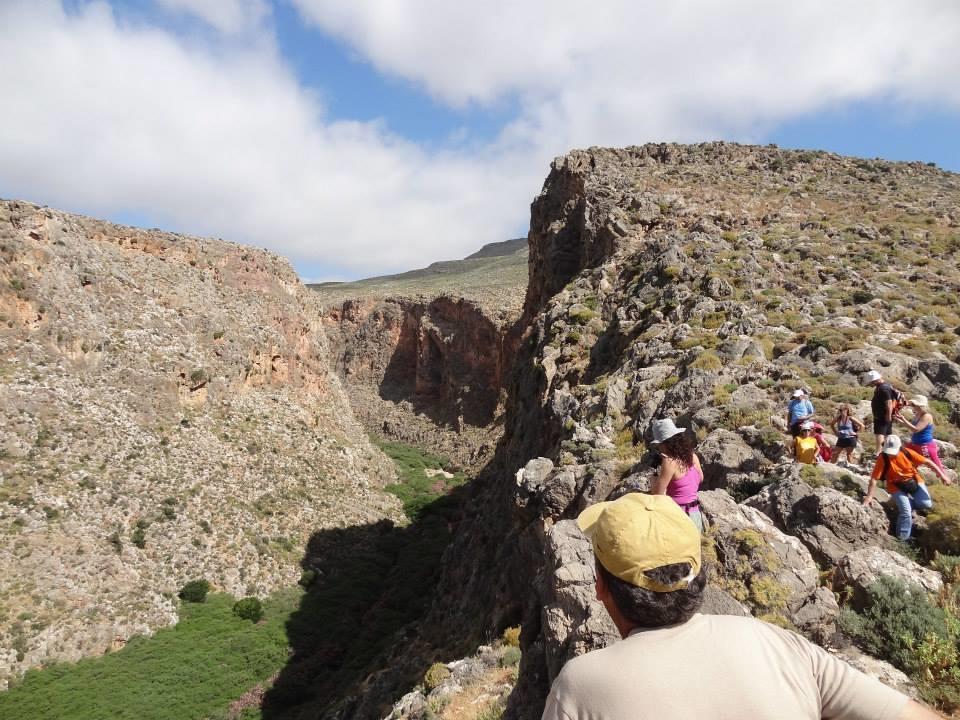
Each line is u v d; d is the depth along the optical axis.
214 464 60.91
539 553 14.24
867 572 7.26
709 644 2.13
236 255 88.00
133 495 51.47
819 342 17.97
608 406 18.94
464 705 11.13
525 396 31.48
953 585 6.97
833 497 8.60
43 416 51.47
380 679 23.41
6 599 38.69
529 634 9.80
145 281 70.62
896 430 12.39
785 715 1.98
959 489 9.19
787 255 31.00
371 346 150.75
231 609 46.66
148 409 59.91
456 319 127.81
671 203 40.81
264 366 79.75
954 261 30.67
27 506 44.72
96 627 39.94
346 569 57.00
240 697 36.31
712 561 7.50
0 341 52.97
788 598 6.94
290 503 62.97
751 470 11.20
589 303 32.38
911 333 20.69
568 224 47.00
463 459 100.38
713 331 21.34
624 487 11.41
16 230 57.97
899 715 2.02
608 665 2.12
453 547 38.31
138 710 34.12
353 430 98.56
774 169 56.78
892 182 51.00
